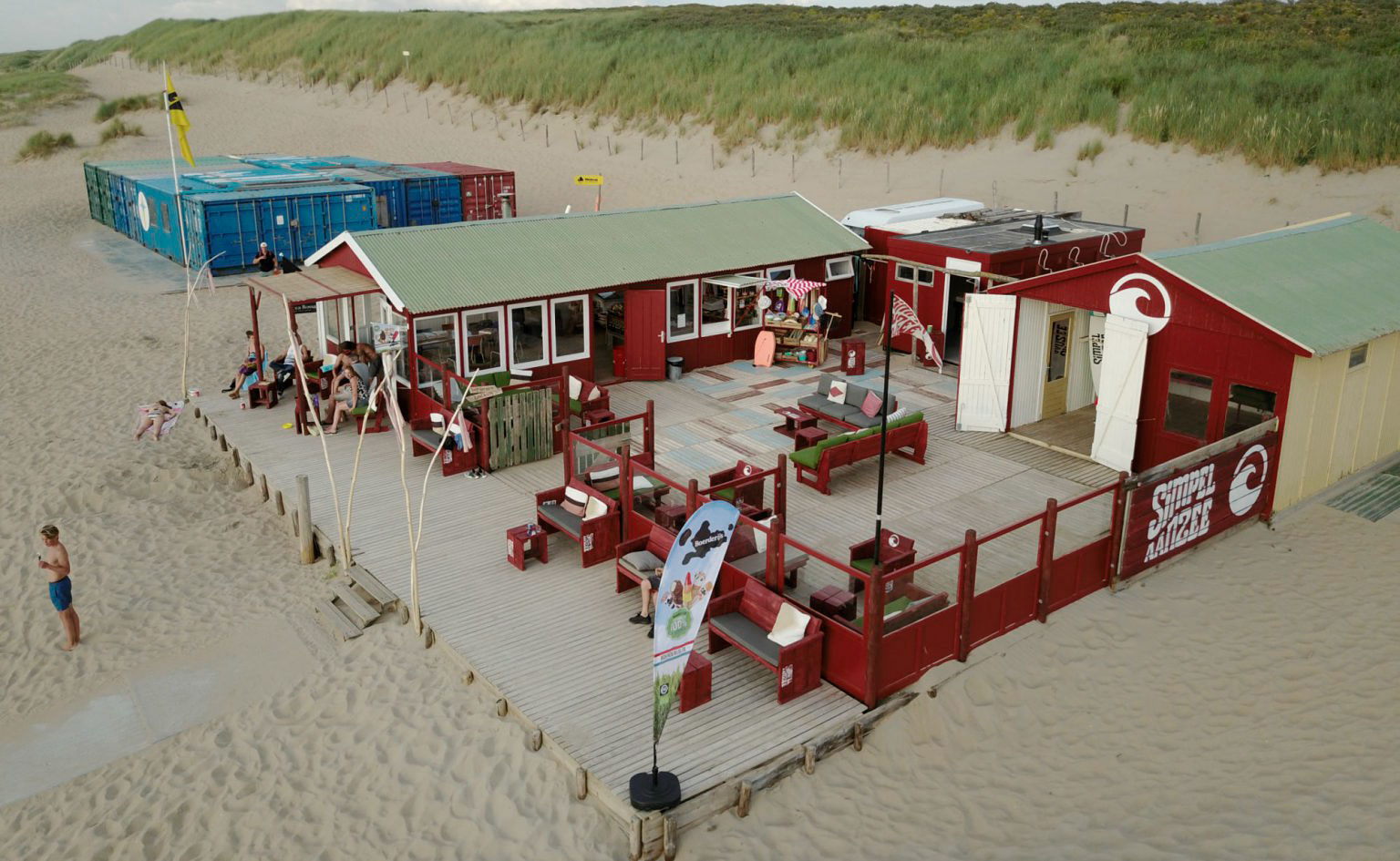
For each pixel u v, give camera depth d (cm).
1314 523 1499
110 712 1229
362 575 1420
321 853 992
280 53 7556
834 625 1136
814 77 4903
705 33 6019
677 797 961
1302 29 4581
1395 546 1412
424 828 1006
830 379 1919
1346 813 940
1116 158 3756
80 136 6050
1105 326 1691
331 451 1888
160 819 1055
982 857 940
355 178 3856
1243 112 3588
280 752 1137
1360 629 1228
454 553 1484
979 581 1355
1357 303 1627
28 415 2194
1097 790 1019
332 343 2172
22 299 3072
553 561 1460
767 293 2377
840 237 2536
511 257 2125
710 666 1120
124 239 3994
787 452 1831
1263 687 1145
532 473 1781
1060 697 1150
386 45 6931
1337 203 3155
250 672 1286
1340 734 1056
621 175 4603
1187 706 1126
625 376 2244
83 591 1521
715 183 4350
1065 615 1271
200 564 1574
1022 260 2256
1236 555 1420
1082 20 5534
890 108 4400
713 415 2028
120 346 2625
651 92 5175
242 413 2105
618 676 1181
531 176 4731
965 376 1909
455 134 5538
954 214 2794
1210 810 971
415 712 1161
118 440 2034
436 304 1909
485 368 2012
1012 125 4162
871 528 1525
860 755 1080
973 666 1180
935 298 2338
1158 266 1588
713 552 954
